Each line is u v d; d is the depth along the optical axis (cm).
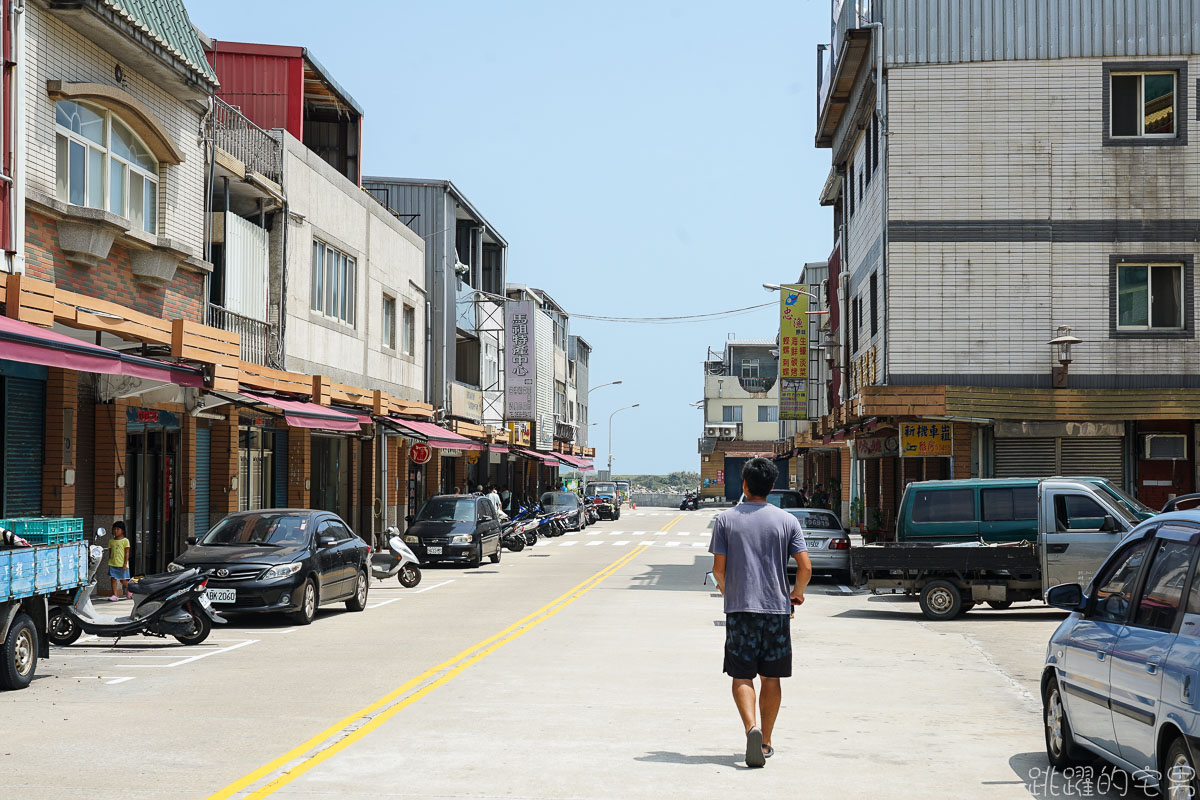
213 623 1572
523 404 4997
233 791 682
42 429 1808
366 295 3394
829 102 3381
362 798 668
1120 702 661
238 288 2514
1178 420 2552
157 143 2070
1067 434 2536
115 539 1944
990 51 2652
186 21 2225
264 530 1747
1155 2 2628
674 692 1066
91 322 1644
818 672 1228
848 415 2866
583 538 4806
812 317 4628
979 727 920
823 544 2458
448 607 1955
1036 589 1788
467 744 827
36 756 785
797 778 731
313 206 2939
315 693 1057
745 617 773
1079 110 2628
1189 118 2605
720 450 10156
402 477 3888
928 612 1797
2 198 1593
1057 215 2623
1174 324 2606
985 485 1914
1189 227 2598
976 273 2633
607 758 783
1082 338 2603
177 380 1518
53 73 1766
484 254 5672
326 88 3219
